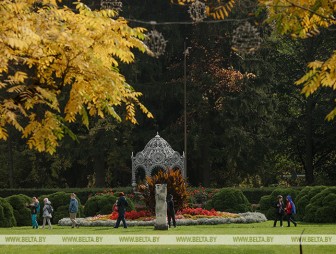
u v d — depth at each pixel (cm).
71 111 1789
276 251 2541
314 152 7506
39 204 4744
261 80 6831
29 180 7388
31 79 1806
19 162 7281
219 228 4031
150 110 6888
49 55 1733
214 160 7006
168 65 7294
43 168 7356
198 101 6712
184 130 6688
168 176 4600
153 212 4600
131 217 4566
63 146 6594
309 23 1548
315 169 7806
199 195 5747
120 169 7056
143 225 4362
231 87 6675
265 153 6831
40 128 1716
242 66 6788
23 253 2631
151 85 6794
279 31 1545
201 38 6888
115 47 1800
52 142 1725
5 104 1648
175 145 6725
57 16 1805
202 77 6712
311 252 2519
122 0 7044
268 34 6538
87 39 1731
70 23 1800
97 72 1755
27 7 1750
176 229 3972
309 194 4881
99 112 1855
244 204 5156
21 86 1686
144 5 6931
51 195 5288
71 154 6706
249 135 6756
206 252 2531
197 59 6925
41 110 1817
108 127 6488
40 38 1680
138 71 6619
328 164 7675
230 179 7369
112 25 1775
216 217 4541
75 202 4412
